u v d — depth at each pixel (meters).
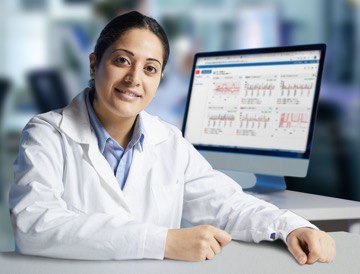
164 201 1.23
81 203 1.13
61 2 3.07
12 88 2.97
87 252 0.84
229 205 1.15
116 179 1.18
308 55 1.52
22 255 0.86
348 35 2.44
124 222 0.88
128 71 1.12
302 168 1.48
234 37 2.81
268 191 1.58
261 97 1.61
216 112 1.71
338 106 2.30
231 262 0.80
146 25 1.13
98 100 1.19
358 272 0.76
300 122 1.50
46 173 1.04
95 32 3.02
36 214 0.92
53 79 2.65
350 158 2.19
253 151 1.59
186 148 1.32
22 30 3.27
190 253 0.81
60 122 1.15
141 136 1.24
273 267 0.78
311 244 0.85
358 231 1.40
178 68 2.77
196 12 2.87
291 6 2.62
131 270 0.76
